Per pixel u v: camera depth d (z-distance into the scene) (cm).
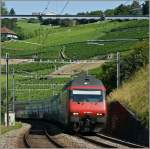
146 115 5606
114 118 7162
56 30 17175
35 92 15288
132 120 6041
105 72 10488
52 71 14212
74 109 6725
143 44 9112
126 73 9075
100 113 6750
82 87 6838
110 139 5809
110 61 9481
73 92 6806
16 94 15312
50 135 6750
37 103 13875
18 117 15275
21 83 14625
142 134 5491
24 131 8019
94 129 6812
